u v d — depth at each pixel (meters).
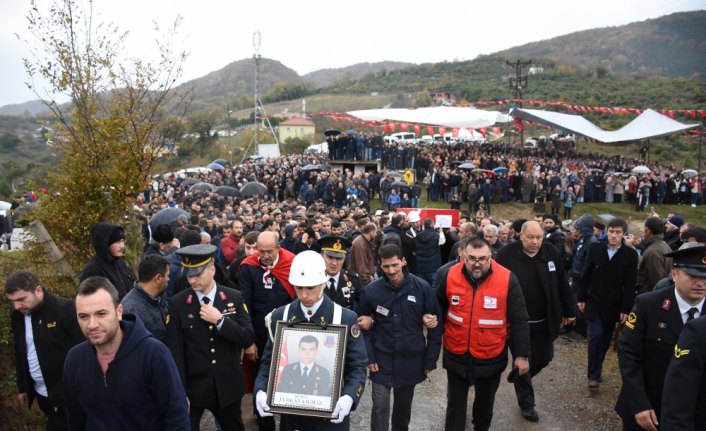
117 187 6.28
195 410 4.28
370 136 33.59
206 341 4.24
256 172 33.56
